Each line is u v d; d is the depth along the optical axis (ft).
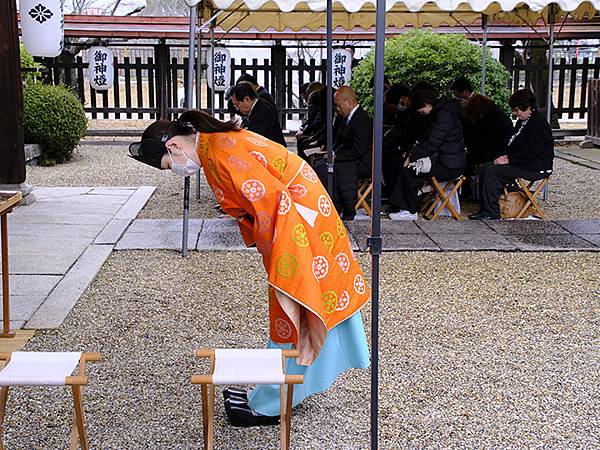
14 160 26.13
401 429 11.06
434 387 12.50
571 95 48.62
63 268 18.67
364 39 46.57
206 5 27.04
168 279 18.34
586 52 68.23
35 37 24.14
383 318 15.83
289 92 49.80
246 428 11.06
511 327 15.38
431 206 25.71
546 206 28.04
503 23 43.47
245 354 9.34
